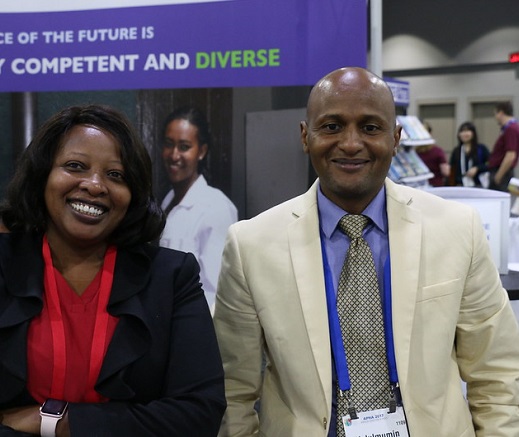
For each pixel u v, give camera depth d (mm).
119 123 1317
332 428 1361
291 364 1391
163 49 2459
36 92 2562
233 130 2422
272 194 2393
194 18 2422
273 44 2348
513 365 1438
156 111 2480
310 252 1412
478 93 11070
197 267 1404
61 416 1197
